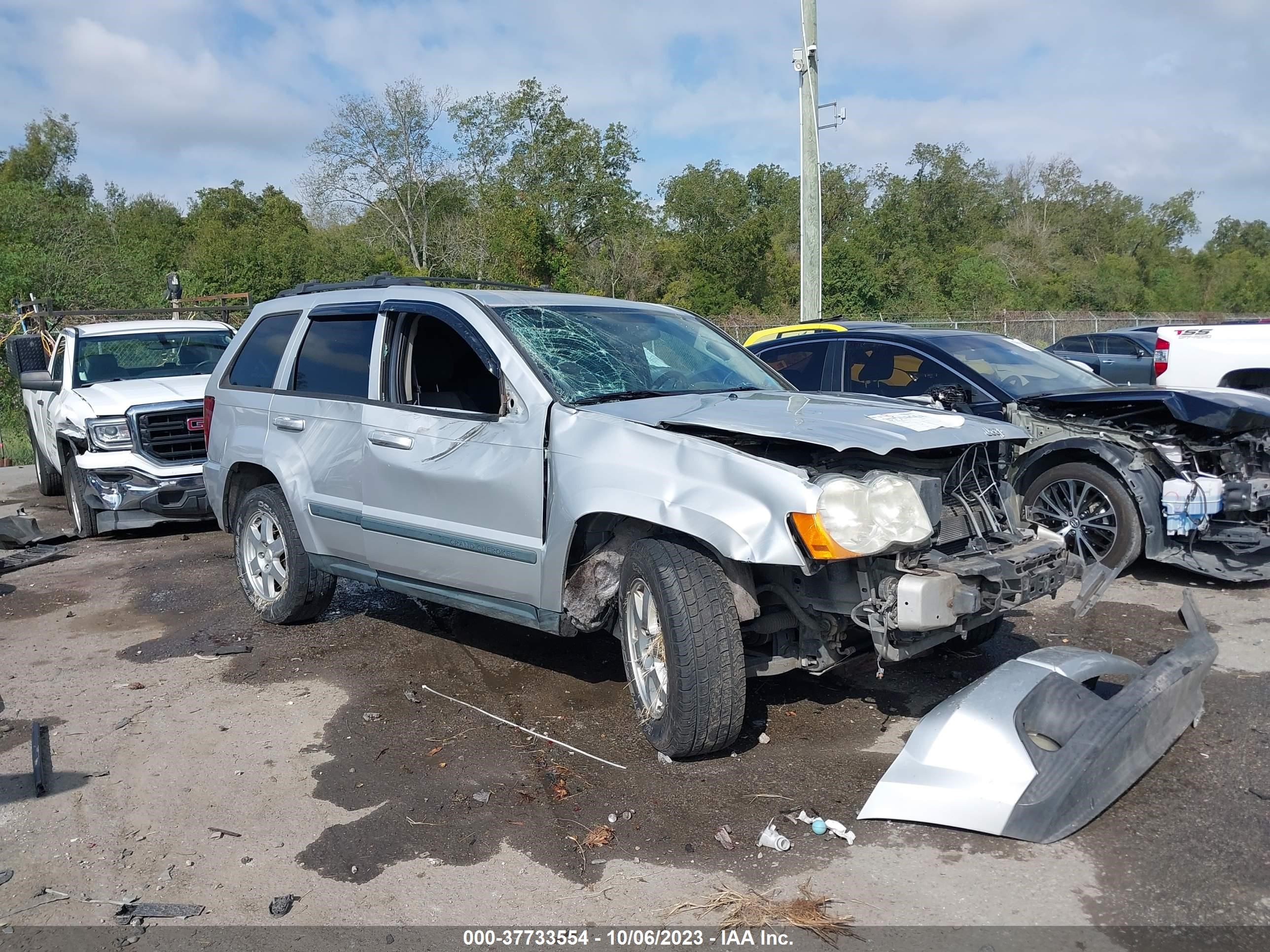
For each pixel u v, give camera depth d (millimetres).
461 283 5352
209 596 6562
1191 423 6062
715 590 3648
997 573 3598
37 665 5316
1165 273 69000
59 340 10406
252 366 5895
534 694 4688
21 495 11398
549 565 4145
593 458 3963
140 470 8156
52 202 29859
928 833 3299
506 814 3549
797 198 59906
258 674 5062
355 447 4988
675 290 50031
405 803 3652
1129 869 3027
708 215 53594
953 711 3434
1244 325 10664
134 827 3533
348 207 47781
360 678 4961
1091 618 5594
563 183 51312
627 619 4008
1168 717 3715
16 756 4148
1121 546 6152
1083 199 77750
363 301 5262
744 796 3613
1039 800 3150
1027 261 63188
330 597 5711
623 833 3391
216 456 6000
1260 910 2807
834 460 3742
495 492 4324
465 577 4531
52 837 3477
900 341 7477
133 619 6117
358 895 3070
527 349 4445
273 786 3816
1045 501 6500
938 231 68188
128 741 4277
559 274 45781
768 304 50406
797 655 4031
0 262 24891
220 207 62812
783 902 2936
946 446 3650
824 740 4082
